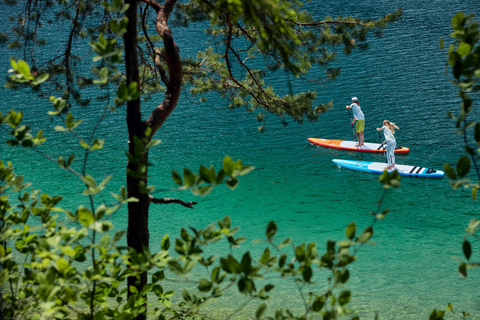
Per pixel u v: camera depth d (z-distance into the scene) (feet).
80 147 63.62
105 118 73.26
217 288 10.33
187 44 104.01
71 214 10.78
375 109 72.90
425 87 78.84
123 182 53.26
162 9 23.06
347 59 94.43
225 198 49.42
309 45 30.78
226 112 75.77
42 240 10.21
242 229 42.73
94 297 12.44
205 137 66.69
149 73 34.88
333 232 41.65
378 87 80.69
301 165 57.82
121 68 76.95
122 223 43.68
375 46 100.22
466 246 9.14
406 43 100.07
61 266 9.80
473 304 30.19
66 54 31.91
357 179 53.83
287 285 33.58
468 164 9.47
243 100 35.01
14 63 11.00
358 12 120.67
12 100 81.05
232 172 10.16
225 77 33.01
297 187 51.90
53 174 55.16
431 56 91.86
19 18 32.58
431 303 30.60
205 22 121.60
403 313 29.30
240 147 63.21
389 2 128.98
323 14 120.06
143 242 20.01
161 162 58.90
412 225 42.75
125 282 33.88
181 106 78.84
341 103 76.13
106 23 32.55
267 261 10.34
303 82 84.58
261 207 47.24
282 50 13.67
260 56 91.35
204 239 10.88
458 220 43.37
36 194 13.35
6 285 22.24
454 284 32.96
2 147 63.16
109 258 12.02
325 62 31.27
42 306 9.52
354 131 67.15
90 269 11.01
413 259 36.68
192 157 60.23
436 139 62.44
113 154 61.16
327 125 69.56
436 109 70.79
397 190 50.90
